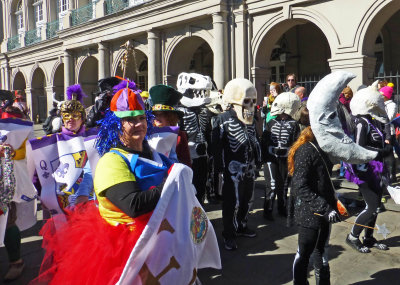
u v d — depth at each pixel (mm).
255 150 4270
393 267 3527
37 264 3744
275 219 5082
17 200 3457
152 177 2031
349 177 3873
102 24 14461
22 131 3496
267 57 10461
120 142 2080
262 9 9852
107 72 14984
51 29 19062
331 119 2676
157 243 1928
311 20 9000
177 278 1963
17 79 22016
